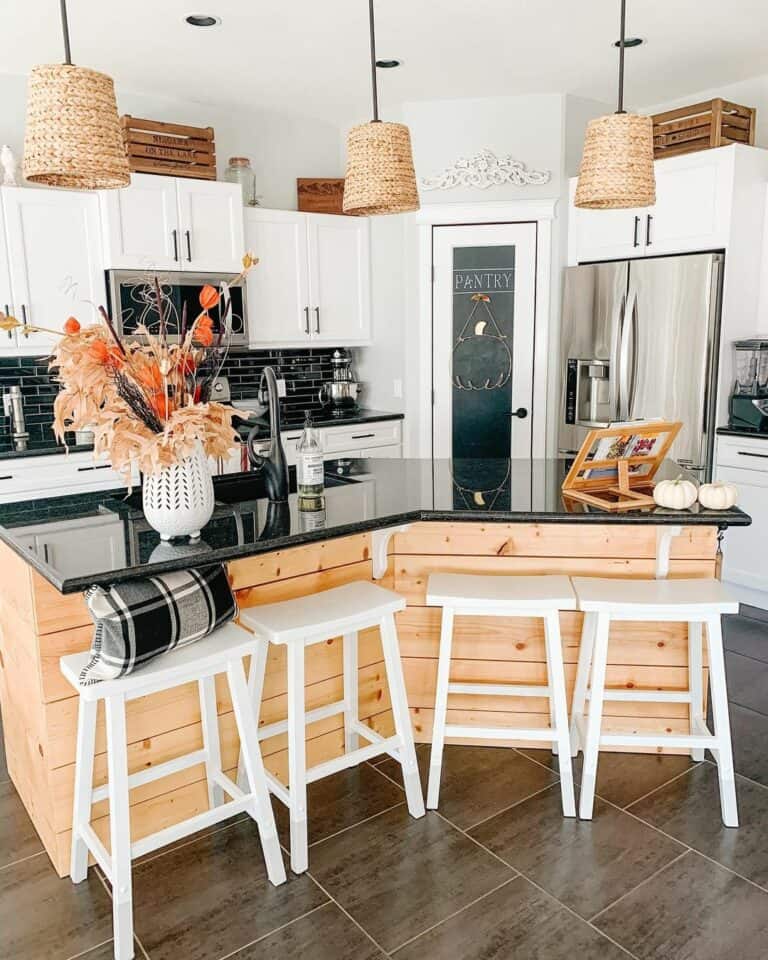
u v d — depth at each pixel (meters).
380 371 5.34
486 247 4.76
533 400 4.86
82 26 3.38
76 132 1.76
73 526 2.26
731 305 4.05
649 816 2.38
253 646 2.03
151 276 4.14
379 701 2.79
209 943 1.92
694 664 2.59
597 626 2.38
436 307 4.89
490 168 4.63
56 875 2.17
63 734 2.12
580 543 2.66
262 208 4.75
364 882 2.12
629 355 4.30
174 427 2.00
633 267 4.25
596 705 2.33
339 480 2.93
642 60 3.95
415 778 2.39
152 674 1.86
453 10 3.28
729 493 2.43
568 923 1.96
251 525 2.25
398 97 4.57
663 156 4.24
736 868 2.15
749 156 3.97
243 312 4.55
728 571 4.15
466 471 3.10
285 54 3.79
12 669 2.36
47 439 4.07
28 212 3.82
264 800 2.09
